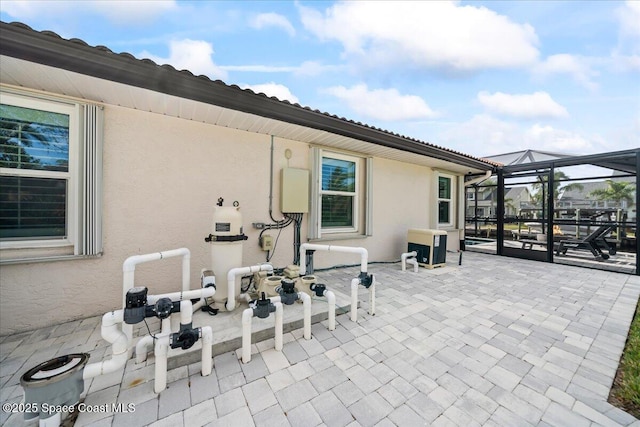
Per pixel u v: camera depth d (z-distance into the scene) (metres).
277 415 1.56
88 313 2.78
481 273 5.00
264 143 3.96
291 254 4.32
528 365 2.10
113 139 2.86
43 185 2.59
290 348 2.28
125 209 2.95
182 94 2.56
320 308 2.92
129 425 1.46
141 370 1.94
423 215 6.60
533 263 6.05
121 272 2.95
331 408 1.62
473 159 6.22
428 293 3.81
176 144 3.24
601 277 4.82
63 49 1.93
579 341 2.48
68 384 1.42
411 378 1.91
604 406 1.67
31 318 2.52
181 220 3.30
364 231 5.30
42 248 2.56
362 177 5.30
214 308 2.74
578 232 8.30
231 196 3.68
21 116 2.46
